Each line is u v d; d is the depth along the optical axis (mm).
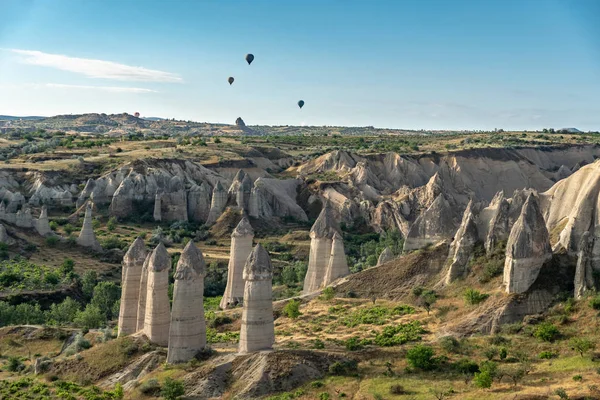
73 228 128750
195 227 142500
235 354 54469
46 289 96188
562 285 59406
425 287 71438
